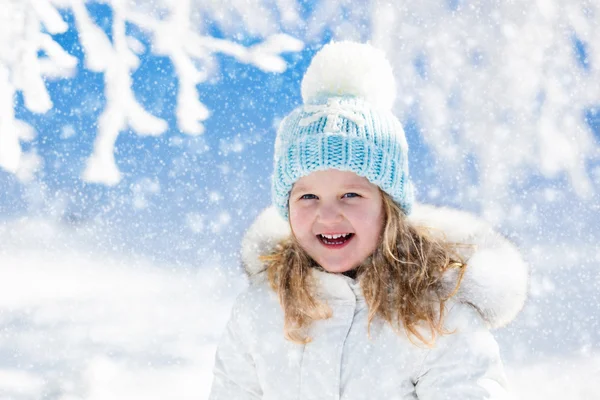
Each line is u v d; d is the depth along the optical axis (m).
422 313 1.67
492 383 1.63
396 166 1.82
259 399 1.88
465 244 1.80
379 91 1.94
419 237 1.79
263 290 1.91
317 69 1.96
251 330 1.85
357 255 1.75
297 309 1.76
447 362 1.65
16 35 4.40
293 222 1.80
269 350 1.80
